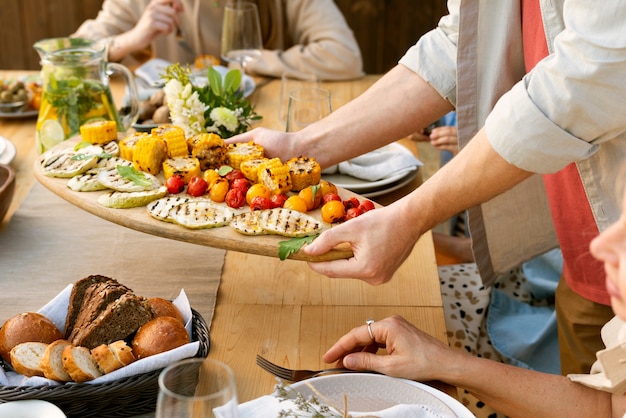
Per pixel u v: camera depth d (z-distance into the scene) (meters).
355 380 1.13
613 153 1.30
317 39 2.76
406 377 1.16
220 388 0.85
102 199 1.40
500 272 1.81
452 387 1.17
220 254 1.56
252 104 2.35
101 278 1.18
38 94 2.24
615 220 1.36
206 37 3.00
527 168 1.21
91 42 1.99
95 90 1.87
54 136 1.86
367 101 1.62
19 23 4.30
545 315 1.95
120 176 1.48
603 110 1.15
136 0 2.94
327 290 1.44
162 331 1.09
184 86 1.83
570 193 1.46
